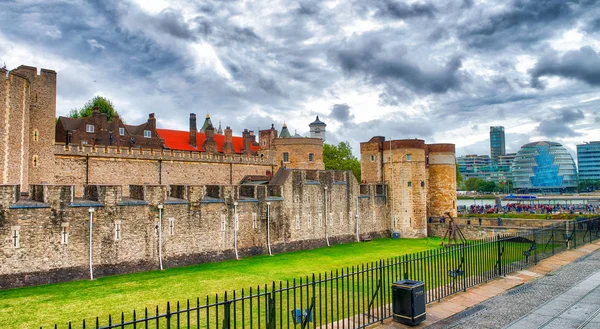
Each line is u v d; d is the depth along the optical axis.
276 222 50.69
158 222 39.66
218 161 69.12
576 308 21.14
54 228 33.59
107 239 36.41
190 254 41.91
